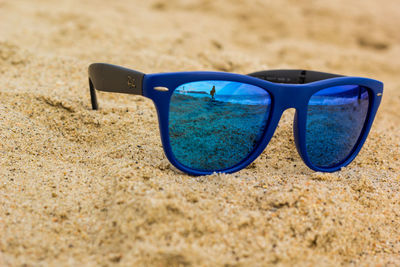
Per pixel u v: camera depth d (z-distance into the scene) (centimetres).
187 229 29
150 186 30
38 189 31
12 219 29
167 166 33
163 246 28
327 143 34
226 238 29
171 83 31
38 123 35
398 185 33
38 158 33
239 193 31
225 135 33
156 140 35
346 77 34
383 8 118
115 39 59
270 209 30
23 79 42
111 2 107
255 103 33
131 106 39
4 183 31
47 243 28
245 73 48
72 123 36
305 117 33
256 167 34
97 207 30
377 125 42
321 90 33
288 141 36
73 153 34
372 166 35
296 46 81
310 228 29
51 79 42
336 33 98
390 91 53
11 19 72
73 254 28
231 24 98
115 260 28
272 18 104
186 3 112
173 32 77
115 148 34
